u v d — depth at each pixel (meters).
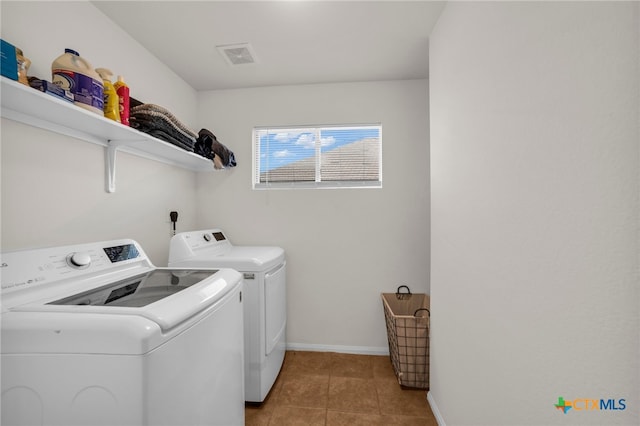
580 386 0.60
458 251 1.25
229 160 2.21
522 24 0.78
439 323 1.51
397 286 2.26
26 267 0.86
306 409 1.62
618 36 0.51
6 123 0.98
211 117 2.39
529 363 0.76
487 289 0.99
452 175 1.32
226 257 1.70
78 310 0.74
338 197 2.29
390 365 2.08
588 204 0.57
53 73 1.00
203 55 1.86
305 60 1.94
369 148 2.33
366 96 2.27
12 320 0.70
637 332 0.49
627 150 0.50
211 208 2.38
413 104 2.24
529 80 0.75
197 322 0.87
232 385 1.13
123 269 1.20
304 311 2.32
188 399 0.82
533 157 0.74
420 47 1.79
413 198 2.24
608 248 0.53
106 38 1.45
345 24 1.56
